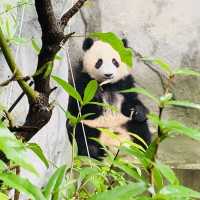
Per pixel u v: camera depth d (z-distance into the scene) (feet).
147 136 34.47
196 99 38.70
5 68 10.70
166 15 38.24
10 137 3.57
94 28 36.40
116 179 7.69
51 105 5.38
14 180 3.57
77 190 6.63
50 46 5.14
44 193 4.72
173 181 4.84
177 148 30.17
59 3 14.87
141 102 35.50
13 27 11.00
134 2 37.76
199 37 38.55
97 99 33.06
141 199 4.54
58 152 16.38
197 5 38.58
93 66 33.19
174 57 38.45
